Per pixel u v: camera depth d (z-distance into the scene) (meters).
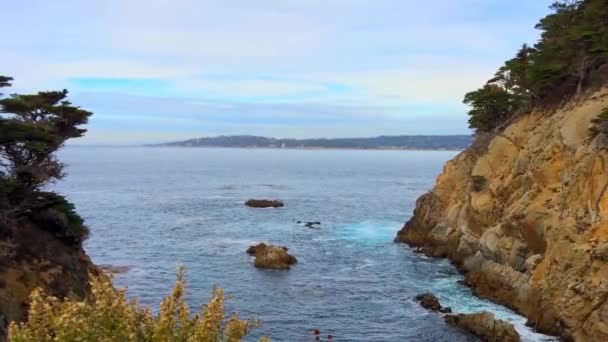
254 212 108.12
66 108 41.31
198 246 73.50
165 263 63.28
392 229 88.12
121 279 55.81
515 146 59.50
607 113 40.47
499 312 43.97
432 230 70.75
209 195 141.62
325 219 99.62
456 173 72.94
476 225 59.16
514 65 73.44
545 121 54.06
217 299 13.70
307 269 60.50
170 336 12.79
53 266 38.50
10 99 37.38
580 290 36.38
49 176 39.62
